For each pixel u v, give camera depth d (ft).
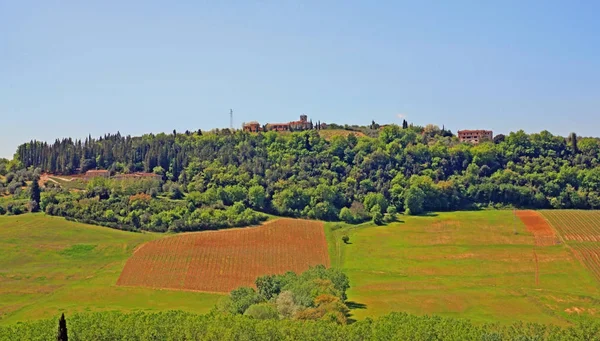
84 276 475.72
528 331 315.37
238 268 507.30
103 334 291.58
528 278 486.38
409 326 298.76
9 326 315.37
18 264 493.77
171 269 496.64
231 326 298.35
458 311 392.06
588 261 519.19
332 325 301.02
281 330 293.84
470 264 527.40
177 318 318.04
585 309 396.57
